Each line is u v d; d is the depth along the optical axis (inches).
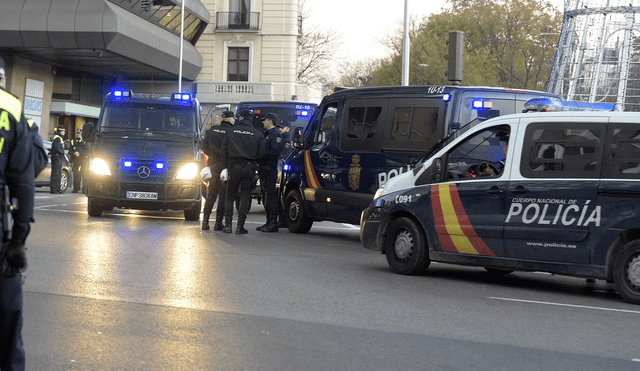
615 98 1419.8
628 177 294.8
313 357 196.2
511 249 321.7
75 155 974.4
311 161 522.3
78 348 195.3
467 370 189.5
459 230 336.5
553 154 314.3
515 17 2212.1
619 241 298.0
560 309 277.3
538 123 320.8
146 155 570.6
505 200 323.9
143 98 628.4
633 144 296.2
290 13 1962.4
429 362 195.5
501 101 442.3
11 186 143.1
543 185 314.0
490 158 349.1
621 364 199.8
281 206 564.7
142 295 267.9
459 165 348.5
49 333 208.8
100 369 178.4
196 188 581.9
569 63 1471.5
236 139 501.7
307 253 414.9
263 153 509.7
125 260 349.4
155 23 1745.8
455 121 436.1
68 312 235.1
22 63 1584.6
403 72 1039.0
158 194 565.6
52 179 927.7
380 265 384.2
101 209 586.2
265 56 1975.9
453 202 339.9
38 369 176.7
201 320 232.7
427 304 275.9
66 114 1761.8
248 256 386.3
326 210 506.3
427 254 350.3
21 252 141.0
